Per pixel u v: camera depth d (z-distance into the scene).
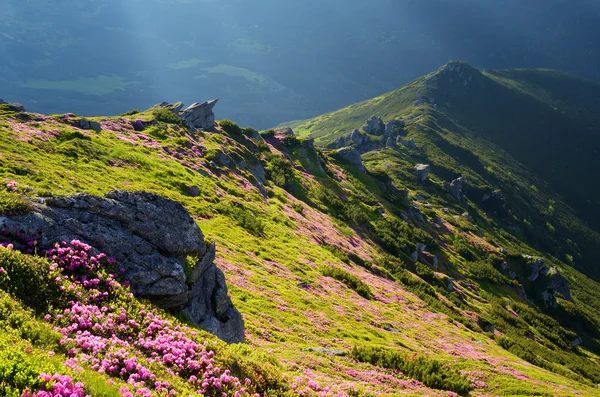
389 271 92.31
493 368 47.59
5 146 51.56
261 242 59.94
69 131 66.44
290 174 119.88
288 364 24.75
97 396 10.68
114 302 16.98
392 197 160.75
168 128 95.38
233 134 125.50
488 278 140.00
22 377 9.87
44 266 15.82
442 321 69.56
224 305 25.42
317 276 57.69
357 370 29.84
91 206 20.83
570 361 91.38
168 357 15.34
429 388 30.84
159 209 23.39
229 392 15.05
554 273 171.00
